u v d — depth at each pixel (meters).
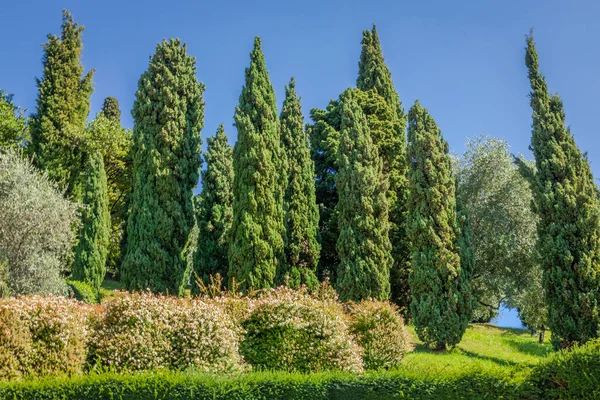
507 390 6.05
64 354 7.98
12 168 14.93
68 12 26.69
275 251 17.50
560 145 17.53
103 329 8.79
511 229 22.23
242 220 17.22
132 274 16.95
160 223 17.38
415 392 6.47
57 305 8.37
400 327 11.88
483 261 22.50
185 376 6.92
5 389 6.77
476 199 23.05
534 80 18.58
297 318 9.76
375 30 26.83
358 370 9.62
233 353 8.86
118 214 29.69
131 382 6.80
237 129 18.36
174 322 8.72
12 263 13.91
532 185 17.69
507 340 20.08
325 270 21.72
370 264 17.34
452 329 15.88
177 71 19.14
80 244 20.55
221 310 9.73
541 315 19.97
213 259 21.38
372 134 23.30
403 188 22.80
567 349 6.41
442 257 16.36
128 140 28.77
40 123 24.75
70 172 24.81
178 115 18.70
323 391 6.73
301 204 19.62
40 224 14.41
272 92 19.03
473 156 23.92
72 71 26.23
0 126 25.16
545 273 16.55
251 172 17.55
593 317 15.38
